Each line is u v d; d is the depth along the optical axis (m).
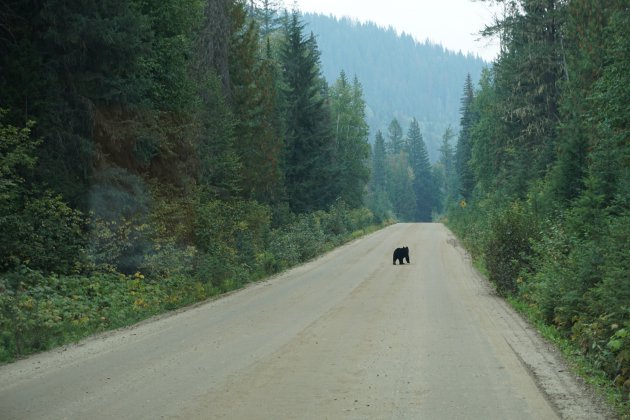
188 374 8.52
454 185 125.81
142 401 7.18
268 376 8.38
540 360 9.50
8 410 6.84
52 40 17.94
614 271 10.62
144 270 19.55
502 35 37.03
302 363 9.19
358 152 81.81
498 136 42.38
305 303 16.61
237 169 30.78
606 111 17.97
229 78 34.72
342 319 13.67
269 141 39.72
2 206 15.38
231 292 19.86
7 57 17.19
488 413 6.66
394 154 190.38
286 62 52.47
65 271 16.95
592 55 24.38
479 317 14.05
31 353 10.37
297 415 6.59
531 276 16.89
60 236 16.97
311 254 35.78
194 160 27.19
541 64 35.53
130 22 19.02
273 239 32.84
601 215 15.78
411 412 6.69
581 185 21.69
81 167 18.75
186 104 25.89
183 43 25.50
